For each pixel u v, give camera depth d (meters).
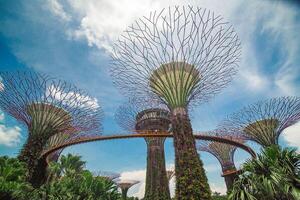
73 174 27.20
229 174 29.73
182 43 16.80
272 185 10.38
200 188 11.99
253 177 11.09
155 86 17.94
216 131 28.48
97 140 24.28
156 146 30.92
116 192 25.44
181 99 16.20
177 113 15.50
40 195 16.56
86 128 23.84
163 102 17.56
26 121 20.77
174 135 14.53
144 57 17.59
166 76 16.97
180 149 13.55
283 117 25.25
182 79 16.59
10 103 20.50
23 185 12.91
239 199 11.02
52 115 20.75
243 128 27.19
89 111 23.53
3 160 14.98
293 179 10.48
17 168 14.59
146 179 28.97
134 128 31.78
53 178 24.22
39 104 20.58
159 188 27.75
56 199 17.09
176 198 12.24
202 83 17.47
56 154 27.94
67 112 21.77
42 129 20.05
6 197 10.80
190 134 14.38
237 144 26.80
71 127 22.39
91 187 23.27
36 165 18.42
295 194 9.80
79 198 19.72
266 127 25.62
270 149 11.93
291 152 11.45
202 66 17.22
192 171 12.51
